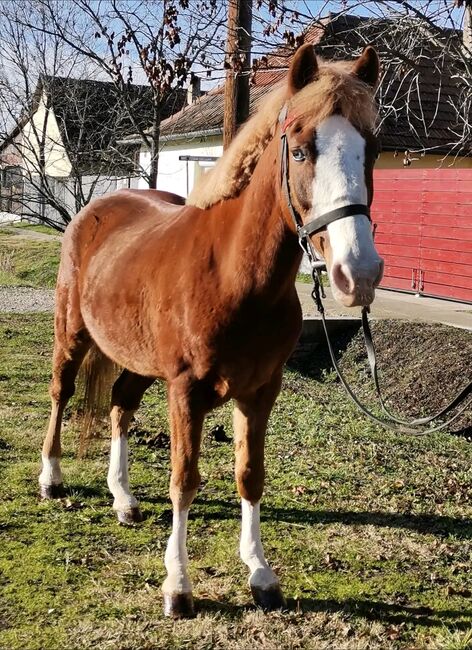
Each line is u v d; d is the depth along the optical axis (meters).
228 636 2.95
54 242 19.25
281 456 5.11
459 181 11.19
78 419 4.95
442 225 11.53
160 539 3.76
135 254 3.52
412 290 12.19
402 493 4.54
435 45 6.02
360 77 2.87
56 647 2.82
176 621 3.03
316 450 5.29
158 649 2.84
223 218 3.00
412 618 3.12
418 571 3.54
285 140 2.66
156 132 9.83
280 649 2.87
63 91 11.32
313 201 2.48
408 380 7.69
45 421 5.59
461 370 7.39
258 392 3.17
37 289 13.79
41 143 10.93
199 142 18.64
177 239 3.23
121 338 3.52
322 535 3.89
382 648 2.90
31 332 9.27
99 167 11.71
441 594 3.33
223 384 2.97
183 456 3.04
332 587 3.35
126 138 12.82
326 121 2.49
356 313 9.72
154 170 9.90
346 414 6.41
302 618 3.09
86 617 3.03
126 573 3.40
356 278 2.32
